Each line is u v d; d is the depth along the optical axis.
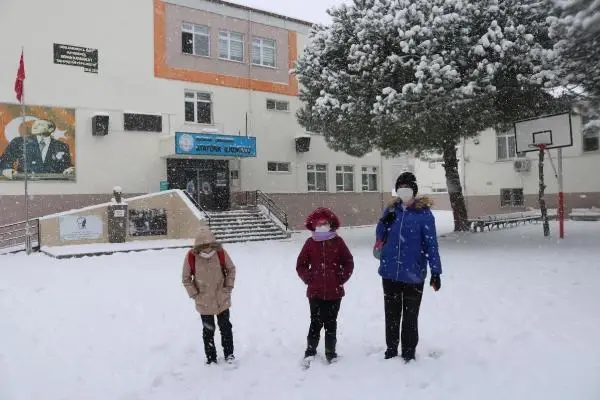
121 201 17.42
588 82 7.70
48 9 18.28
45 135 18.08
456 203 18.95
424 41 13.50
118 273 11.15
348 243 17.09
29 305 7.95
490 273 9.59
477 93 13.33
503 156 28.59
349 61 15.87
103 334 6.18
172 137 19.50
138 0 20.36
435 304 6.99
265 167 23.61
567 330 5.40
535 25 13.62
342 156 26.66
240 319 6.69
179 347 5.59
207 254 4.92
